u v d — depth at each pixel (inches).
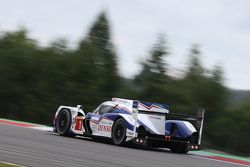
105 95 4987.7
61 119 2399.1
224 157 2206.0
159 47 5103.3
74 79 4948.3
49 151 1579.7
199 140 2160.4
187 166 1567.4
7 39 5270.7
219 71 4899.1
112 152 1770.4
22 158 1338.6
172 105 4810.5
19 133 2180.1
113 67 5196.9
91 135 2234.3
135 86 5123.0
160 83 5022.1
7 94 5032.0
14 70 5064.0
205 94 4835.1
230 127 4672.7
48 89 4990.2
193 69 5054.1
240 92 4886.8
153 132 2066.9
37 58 5073.8
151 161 1601.9
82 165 1311.5
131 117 2065.7
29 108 4982.8
